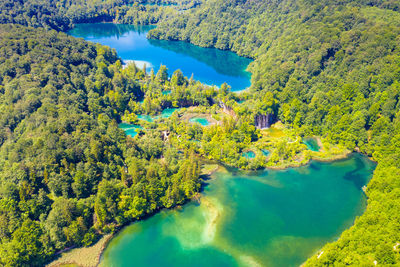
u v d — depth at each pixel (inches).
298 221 5994.1
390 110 7741.1
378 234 4697.3
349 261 4426.7
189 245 5398.6
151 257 5157.5
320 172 7401.6
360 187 6924.2
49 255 4906.5
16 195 5187.0
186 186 6254.9
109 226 5536.4
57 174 5565.9
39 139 6097.4
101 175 6097.4
